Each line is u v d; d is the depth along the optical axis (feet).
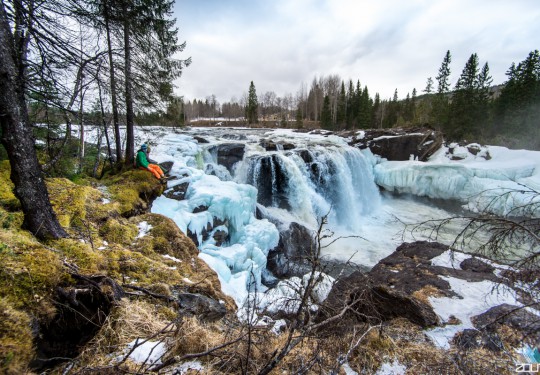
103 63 18.21
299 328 7.80
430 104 120.37
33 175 10.19
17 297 7.00
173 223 18.86
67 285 8.39
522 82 87.97
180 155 38.81
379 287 14.32
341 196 49.62
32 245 8.89
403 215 53.36
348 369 9.86
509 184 49.32
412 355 10.51
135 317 8.98
